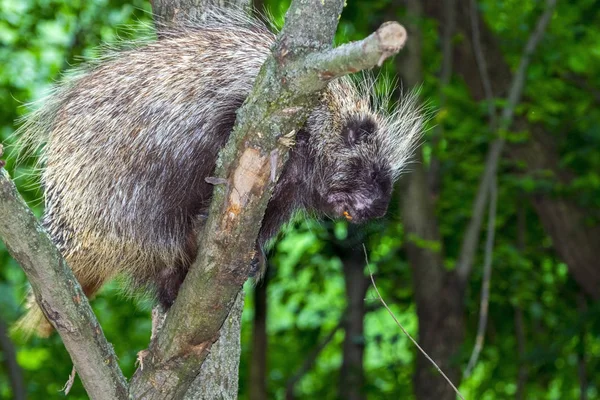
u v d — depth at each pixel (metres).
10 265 10.53
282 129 3.05
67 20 11.33
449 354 8.09
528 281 10.02
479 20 9.18
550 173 8.70
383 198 4.74
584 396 9.80
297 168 4.62
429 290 8.06
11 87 10.90
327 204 4.75
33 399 10.73
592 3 10.08
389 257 9.71
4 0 11.61
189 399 4.07
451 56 8.71
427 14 9.11
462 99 8.59
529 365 9.74
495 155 7.82
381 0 8.79
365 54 2.61
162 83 4.23
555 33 9.80
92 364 3.27
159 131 4.21
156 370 3.54
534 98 9.43
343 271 10.06
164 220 4.31
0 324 8.54
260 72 3.04
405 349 11.16
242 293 4.29
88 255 4.33
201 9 4.56
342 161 4.67
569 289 10.59
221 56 4.34
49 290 3.13
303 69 2.90
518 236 10.06
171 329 3.48
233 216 3.16
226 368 4.17
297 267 10.75
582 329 9.24
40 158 4.54
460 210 10.05
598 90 10.28
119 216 4.23
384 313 11.30
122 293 4.77
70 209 4.29
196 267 3.33
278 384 11.84
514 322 10.88
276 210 4.66
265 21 5.14
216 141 4.28
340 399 9.62
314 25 2.92
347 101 4.71
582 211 9.20
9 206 2.97
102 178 4.20
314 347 11.03
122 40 4.65
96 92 4.28
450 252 10.50
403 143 5.09
